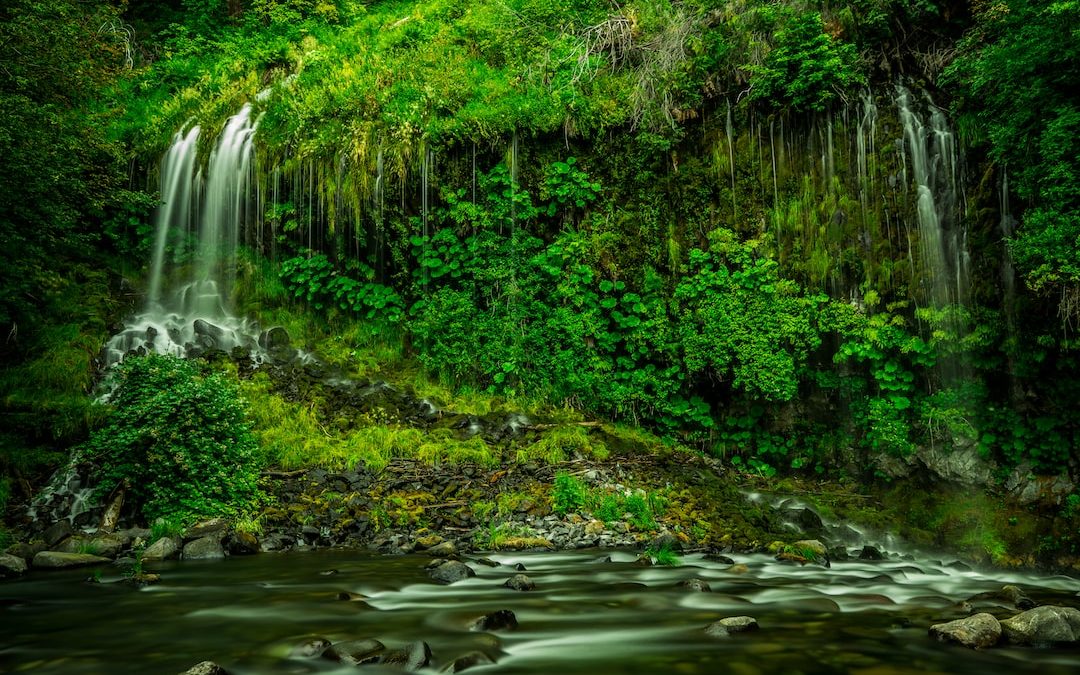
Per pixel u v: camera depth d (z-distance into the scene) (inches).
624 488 369.4
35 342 431.2
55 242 416.8
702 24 514.3
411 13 706.8
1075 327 386.3
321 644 163.3
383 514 329.7
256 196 535.5
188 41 732.7
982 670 152.0
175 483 320.8
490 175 499.2
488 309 491.5
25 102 358.0
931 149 446.9
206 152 553.3
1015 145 379.9
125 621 189.3
